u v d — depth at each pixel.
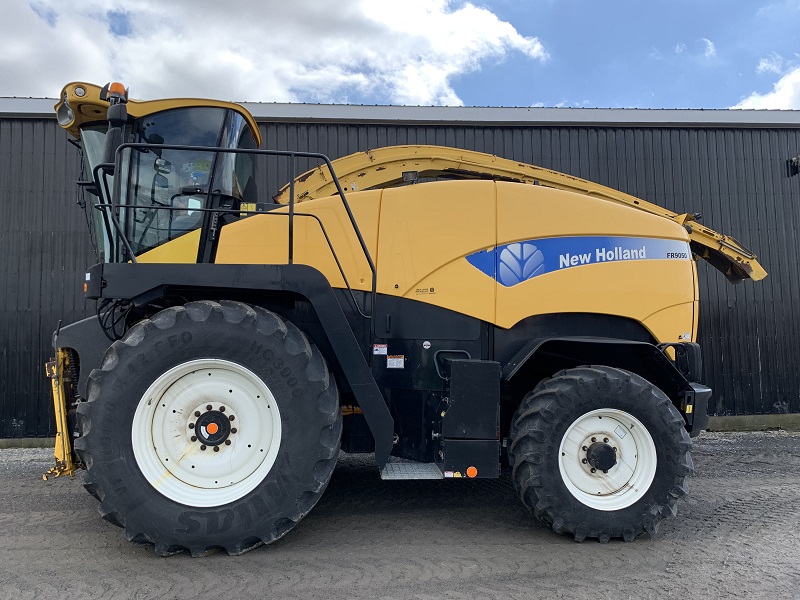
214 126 3.63
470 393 3.19
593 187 4.88
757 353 7.22
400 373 3.48
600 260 3.67
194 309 2.95
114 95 3.25
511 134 7.17
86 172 3.83
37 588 2.56
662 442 3.21
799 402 7.23
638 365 3.53
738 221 7.30
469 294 3.51
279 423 2.96
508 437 3.40
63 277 6.48
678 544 3.15
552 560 2.92
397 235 3.53
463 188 3.59
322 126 7.00
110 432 2.81
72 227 6.51
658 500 3.18
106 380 2.84
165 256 3.52
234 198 3.70
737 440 6.36
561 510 3.12
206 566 2.79
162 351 2.88
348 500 3.96
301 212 3.49
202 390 2.99
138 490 2.80
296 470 2.93
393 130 7.06
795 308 7.28
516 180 4.86
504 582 2.66
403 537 3.24
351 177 4.67
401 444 3.50
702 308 7.20
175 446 2.95
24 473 4.82
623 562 2.90
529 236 3.58
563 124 7.16
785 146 7.40
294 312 3.49
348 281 3.51
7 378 6.36
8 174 6.45
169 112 3.59
